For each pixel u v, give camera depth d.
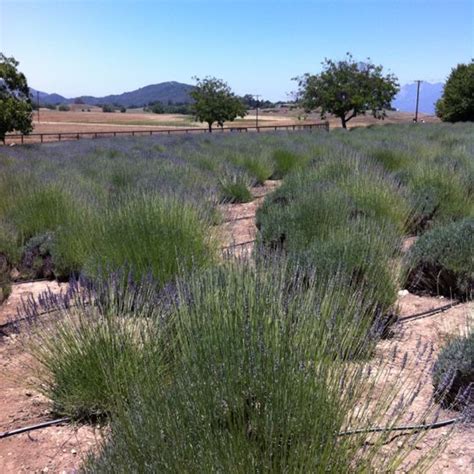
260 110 169.38
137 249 4.84
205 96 47.41
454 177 8.15
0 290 5.57
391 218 6.76
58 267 6.34
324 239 5.57
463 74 55.81
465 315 4.56
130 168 11.50
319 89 44.75
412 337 4.16
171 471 1.96
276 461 1.99
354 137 22.62
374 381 2.46
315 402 2.11
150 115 146.12
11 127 30.20
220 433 1.99
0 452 3.04
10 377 3.85
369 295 3.94
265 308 2.53
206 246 5.26
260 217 7.26
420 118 95.12
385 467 2.24
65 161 14.51
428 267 5.21
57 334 3.50
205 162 13.80
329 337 2.47
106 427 3.08
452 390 3.09
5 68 29.81
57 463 2.89
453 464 2.63
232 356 2.23
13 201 8.46
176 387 2.21
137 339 3.29
